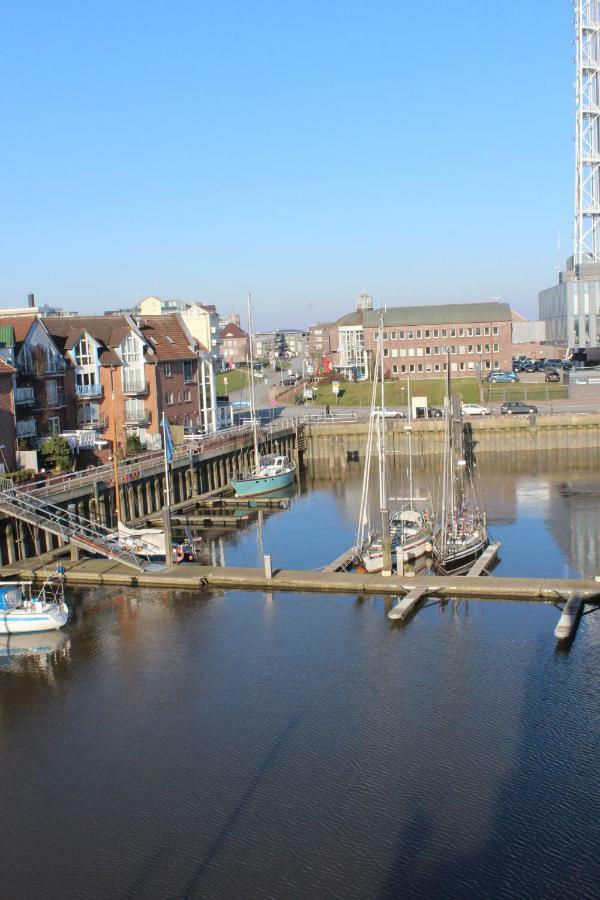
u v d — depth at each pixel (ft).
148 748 111.86
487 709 116.98
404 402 449.89
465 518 215.92
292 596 167.73
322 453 369.30
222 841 91.86
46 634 153.99
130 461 266.57
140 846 91.86
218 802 98.89
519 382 465.06
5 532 190.39
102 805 99.60
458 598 161.27
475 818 93.50
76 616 162.40
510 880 84.02
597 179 487.20
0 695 129.90
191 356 340.59
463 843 89.61
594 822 91.97
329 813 95.61
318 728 114.42
